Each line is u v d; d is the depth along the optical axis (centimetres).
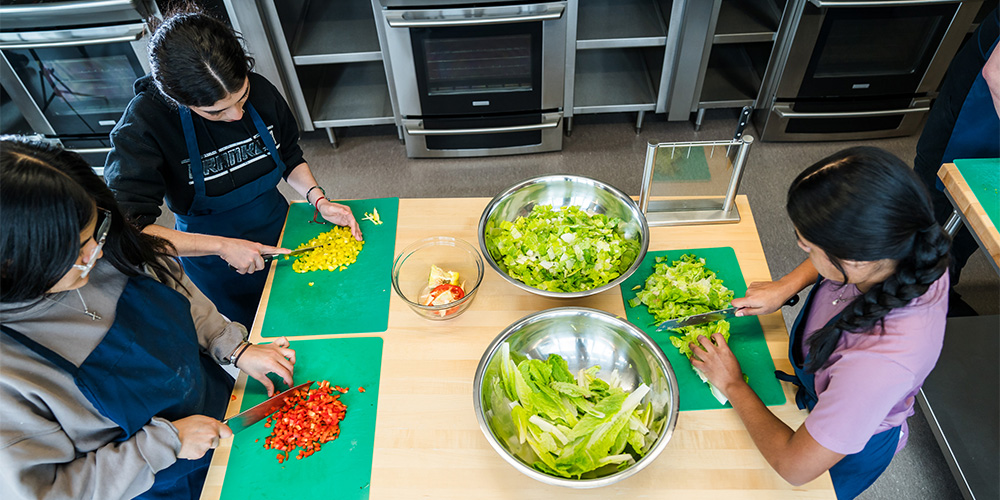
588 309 134
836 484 137
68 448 108
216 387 145
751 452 123
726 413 130
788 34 282
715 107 318
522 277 152
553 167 318
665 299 147
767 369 137
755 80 317
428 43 273
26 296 96
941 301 97
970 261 258
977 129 187
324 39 300
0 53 264
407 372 140
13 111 293
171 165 158
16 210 86
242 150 168
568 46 284
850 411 99
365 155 333
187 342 129
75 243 93
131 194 146
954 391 204
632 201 156
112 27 257
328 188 313
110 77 278
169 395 123
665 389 123
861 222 86
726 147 157
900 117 309
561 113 306
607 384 133
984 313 238
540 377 129
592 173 312
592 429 122
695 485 119
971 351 213
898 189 85
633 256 155
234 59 134
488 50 278
